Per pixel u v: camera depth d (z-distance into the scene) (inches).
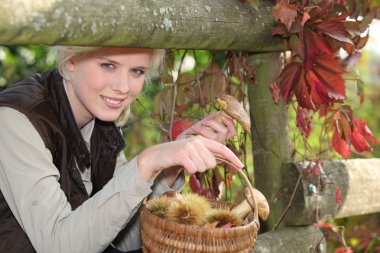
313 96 68.6
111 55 57.4
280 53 75.4
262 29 67.1
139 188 52.8
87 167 64.6
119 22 50.1
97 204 53.2
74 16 46.6
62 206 55.6
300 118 74.7
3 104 57.2
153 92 135.1
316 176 75.2
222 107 61.9
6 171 56.2
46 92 61.1
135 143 153.1
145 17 52.6
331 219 73.9
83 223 53.1
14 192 55.7
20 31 43.5
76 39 47.8
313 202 73.9
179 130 76.9
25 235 59.6
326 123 75.8
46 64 162.7
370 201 82.0
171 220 51.1
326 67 67.4
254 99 76.5
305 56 65.2
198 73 80.8
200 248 47.1
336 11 70.0
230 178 80.8
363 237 111.7
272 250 70.0
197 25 58.7
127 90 59.4
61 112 61.2
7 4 42.1
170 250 47.8
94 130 68.1
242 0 65.2
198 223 51.8
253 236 50.5
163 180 66.7
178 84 81.7
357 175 80.3
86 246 53.4
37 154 56.4
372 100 157.2
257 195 56.0
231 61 79.0
